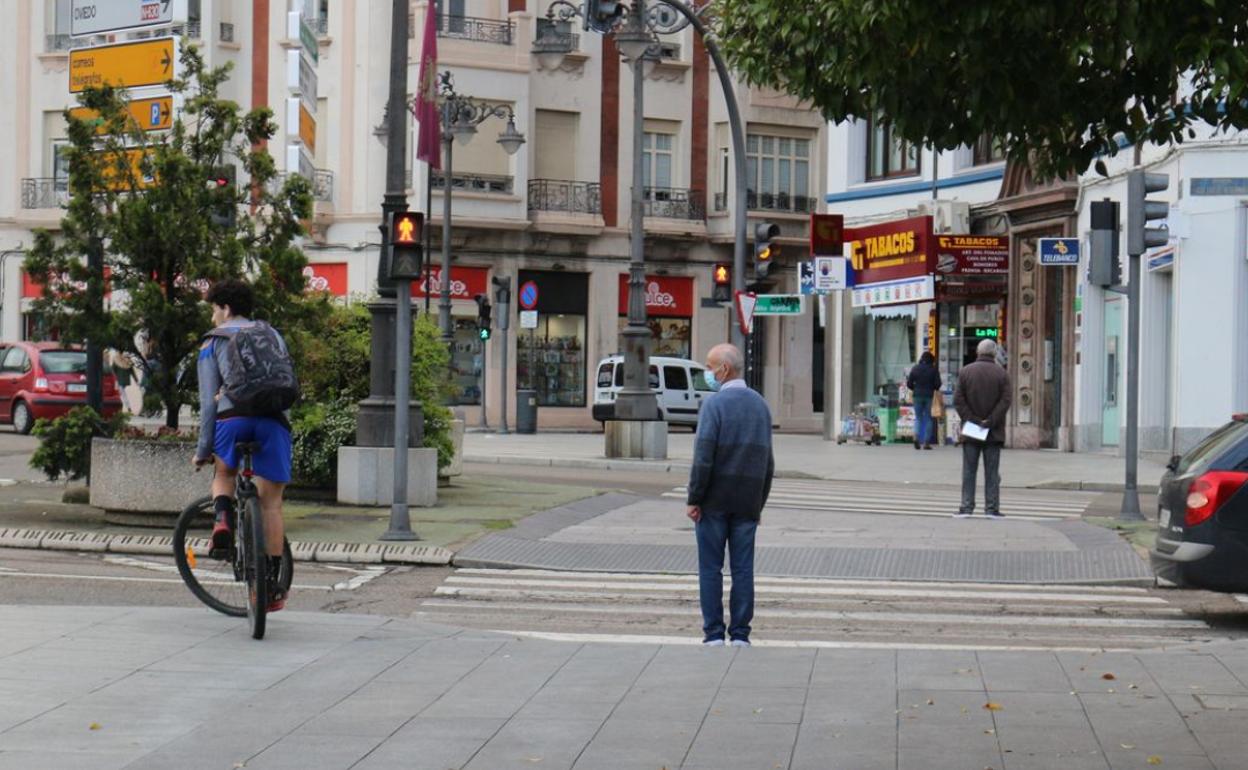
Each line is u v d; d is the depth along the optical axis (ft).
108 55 63.93
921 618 44.21
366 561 54.24
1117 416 114.93
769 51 31.58
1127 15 25.14
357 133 171.53
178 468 57.47
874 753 25.18
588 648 34.86
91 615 37.52
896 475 98.78
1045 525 64.34
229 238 59.26
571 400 178.81
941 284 127.75
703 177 183.83
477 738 26.35
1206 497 42.11
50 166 178.40
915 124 29.12
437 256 171.63
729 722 27.48
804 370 188.65
